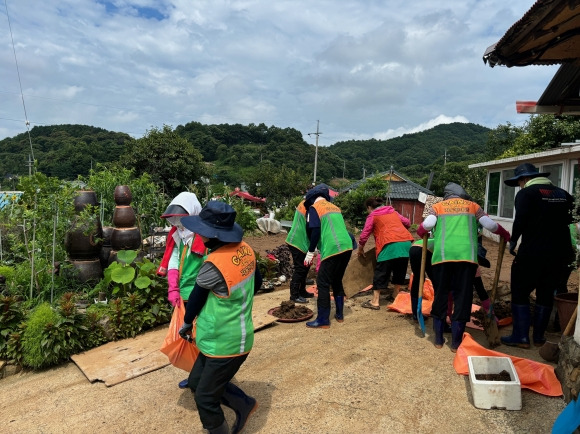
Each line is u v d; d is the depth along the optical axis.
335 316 5.48
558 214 4.07
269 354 4.41
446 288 4.31
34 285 5.45
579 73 5.23
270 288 7.12
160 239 7.91
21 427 3.31
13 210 6.19
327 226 5.11
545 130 17.16
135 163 25.19
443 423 3.09
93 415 3.43
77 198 6.70
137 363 4.23
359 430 3.05
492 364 3.56
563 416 2.47
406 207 30.98
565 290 4.68
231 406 2.99
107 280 5.29
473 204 4.30
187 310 2.77
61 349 4.38
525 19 3.33
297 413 3.29
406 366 3.99
